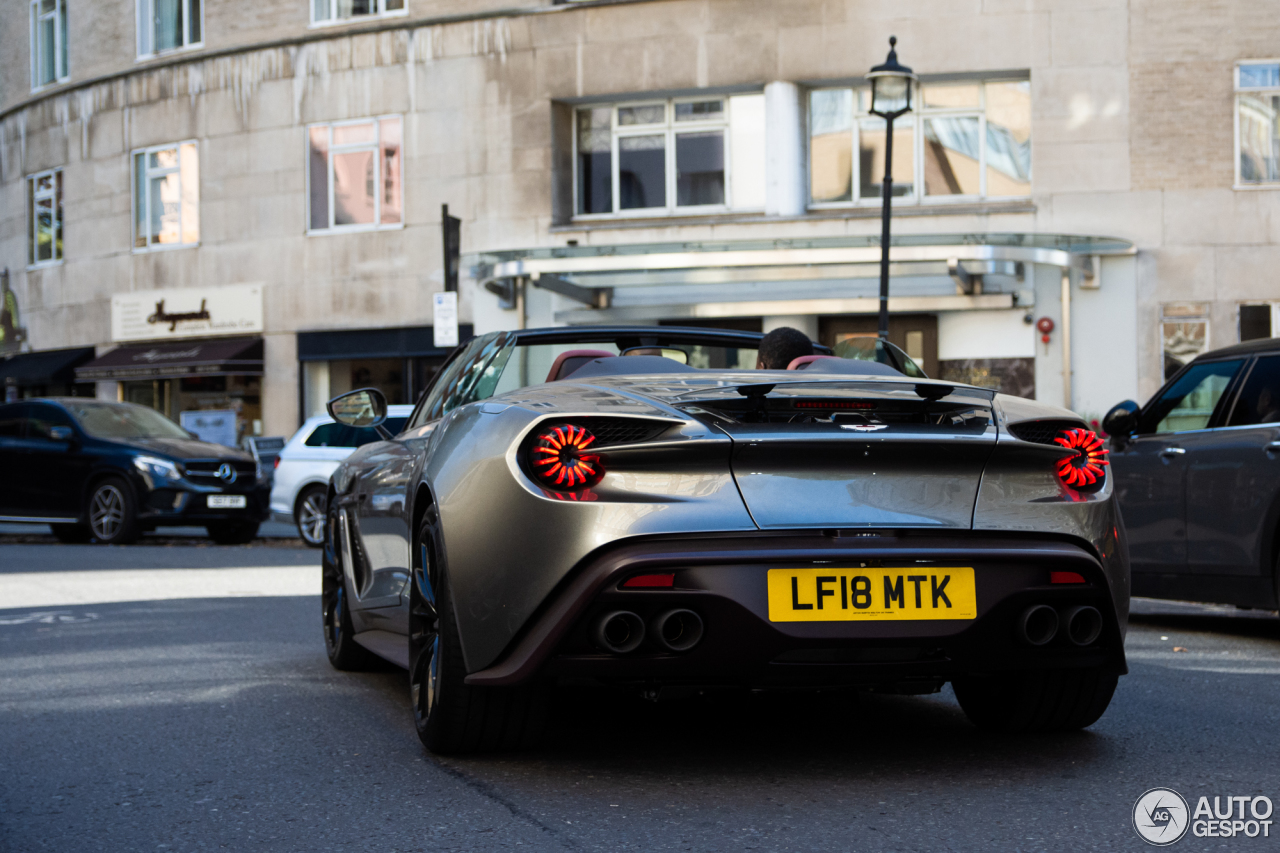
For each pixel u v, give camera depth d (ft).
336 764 13.16
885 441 11.28
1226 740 13.93
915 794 11.62
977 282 57.93
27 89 89.10
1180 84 58.08
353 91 71.77
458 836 10.48
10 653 21.45
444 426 13.60
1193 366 23.94
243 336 75.72
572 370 14.87
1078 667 12.12
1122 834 10.34
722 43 63.31
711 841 10.19
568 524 11.12
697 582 10.95
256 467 50.31
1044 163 59.26
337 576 19.24
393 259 71.00
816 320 62.08
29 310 87.40
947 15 60.29
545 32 66.44
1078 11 58.85
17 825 11.15
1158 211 58.18
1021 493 11.82
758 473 11.30
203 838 10.63
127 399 81.51
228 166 76.02
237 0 75.77
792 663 11.21
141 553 44.47
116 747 14.21
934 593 11.29
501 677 11.60
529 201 66.95
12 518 50.60
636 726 14.79
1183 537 23.04
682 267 56.18
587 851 10.00
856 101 62.64
